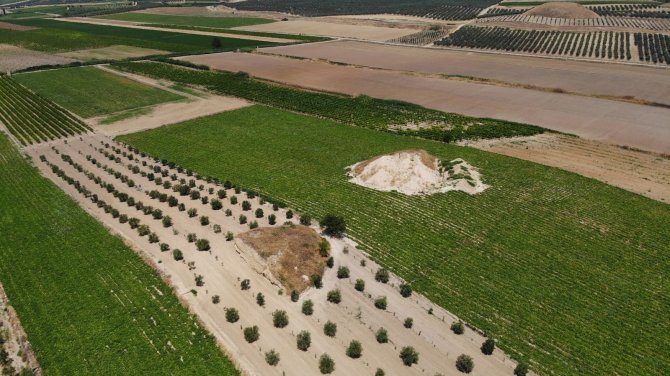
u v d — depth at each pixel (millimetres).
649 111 95250
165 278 48562
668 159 76250
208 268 50312
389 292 47625
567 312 45062
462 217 60188
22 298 46094
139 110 101188
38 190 67062
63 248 53531
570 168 73875
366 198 64625
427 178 68062
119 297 46219
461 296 47000
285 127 90312
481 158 76562
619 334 42625
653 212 61531
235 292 47156
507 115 96000
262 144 82562
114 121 94812
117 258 51781
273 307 45469
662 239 56062
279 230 54219
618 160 76250
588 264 51688
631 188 67875
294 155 78188
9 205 62906
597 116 93812
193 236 55000
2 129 91375
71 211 61219
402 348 41094
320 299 46656
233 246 53812
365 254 53031
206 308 45094
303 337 40969
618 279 49438
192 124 92188
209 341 41375
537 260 52219
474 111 98750
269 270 48688
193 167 74312
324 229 57125
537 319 44188
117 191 65938
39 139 86125
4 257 52094
